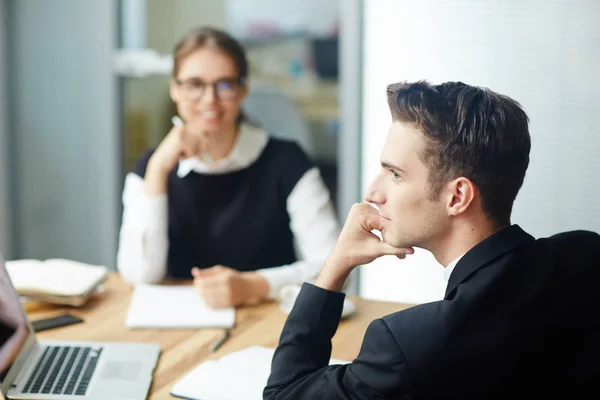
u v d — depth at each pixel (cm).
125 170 351
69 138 355
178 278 245
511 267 121
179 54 230
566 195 295
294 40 326
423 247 131
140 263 225
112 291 218
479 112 122
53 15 349
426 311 119
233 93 231
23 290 202
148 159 245
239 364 164
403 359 115
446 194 125
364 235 145
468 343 115
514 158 123
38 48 353
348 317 193
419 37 302
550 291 119
